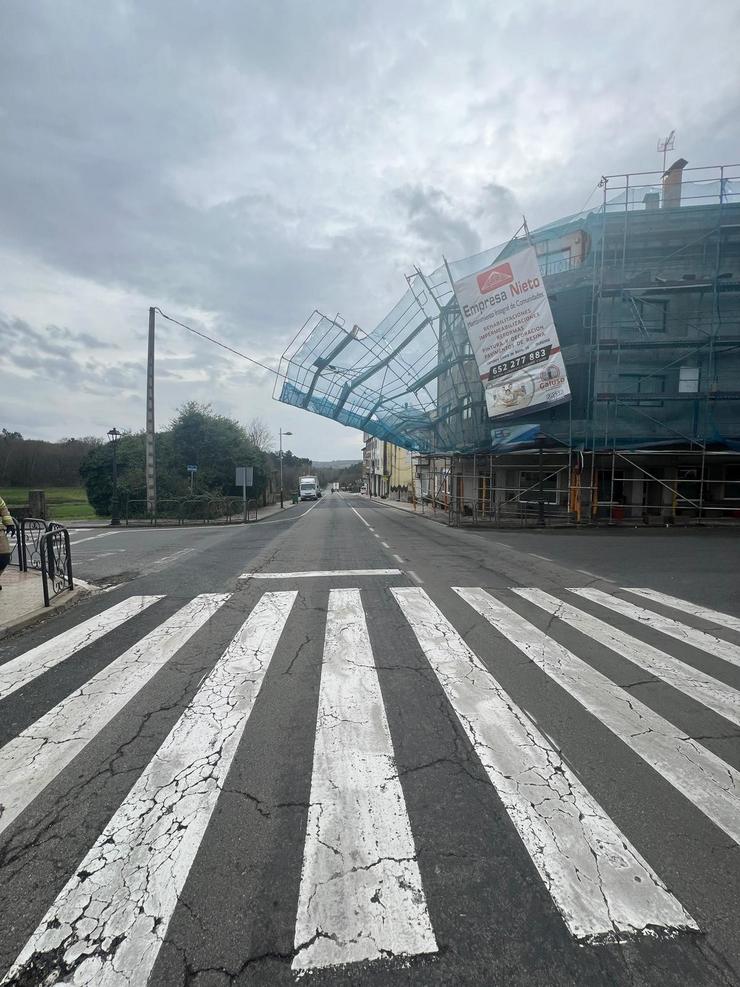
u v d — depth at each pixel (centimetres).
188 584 815
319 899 207
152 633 554
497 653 486
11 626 558
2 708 376
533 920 197
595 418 1662
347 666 452
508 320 1678
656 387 1716
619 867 223
